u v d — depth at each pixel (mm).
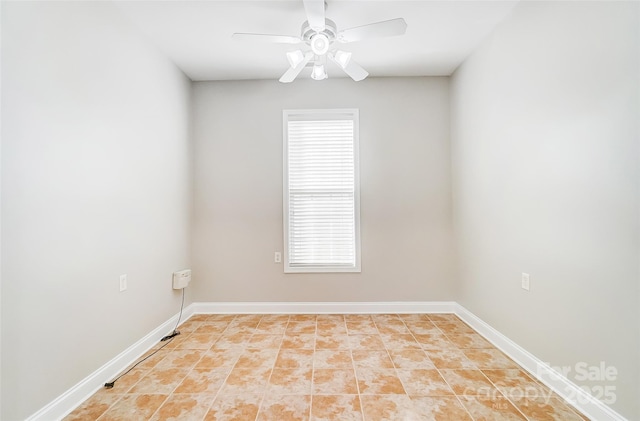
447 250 3289
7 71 1382
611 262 1472
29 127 1479
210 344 2518
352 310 3291
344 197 3355
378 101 3326
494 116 2449
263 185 3332
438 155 3307
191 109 3314
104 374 1940
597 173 1539
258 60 2928
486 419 1574
